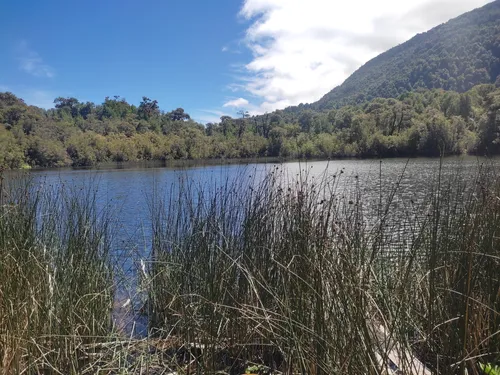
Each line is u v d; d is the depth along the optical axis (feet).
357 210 10.06
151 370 8.58
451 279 8.09
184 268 11.66
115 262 14.61
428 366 7.61
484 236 8.36
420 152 111.04
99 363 8.39
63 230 13.28
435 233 8.45
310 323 6.88
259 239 10.78
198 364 7.98
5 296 7.96
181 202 14.79
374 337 6.13
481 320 7.59
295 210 9.66
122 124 206.80
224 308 9.18
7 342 7.21
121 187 56.24
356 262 7.23
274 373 8.49
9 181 15.07
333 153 117.08
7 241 10.20
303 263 7.73
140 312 12.38
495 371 6.25
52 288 9.02
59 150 107.65
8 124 120.37
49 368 7.66
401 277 8.60
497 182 10.22
